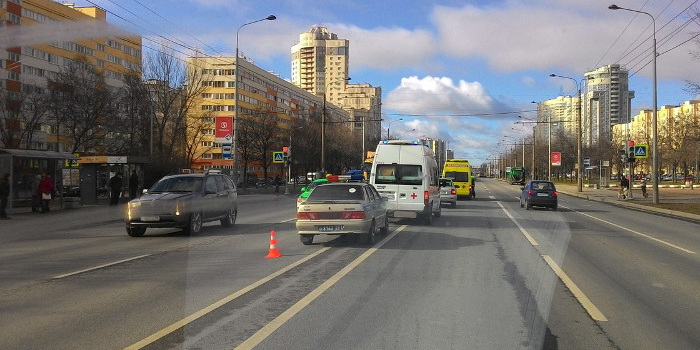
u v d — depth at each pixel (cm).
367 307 692
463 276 905
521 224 1920
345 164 8800
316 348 530
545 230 1712
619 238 1513
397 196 1828
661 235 1611
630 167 3800
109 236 1505
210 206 1585
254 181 7550
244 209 2667
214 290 788
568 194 5144
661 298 755
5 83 4069
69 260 1069
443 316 650
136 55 4222
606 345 546
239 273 925
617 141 7844
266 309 680
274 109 11369
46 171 2353
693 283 864
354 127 9512
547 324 620
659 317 654
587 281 873
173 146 4869
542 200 2758
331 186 1361
